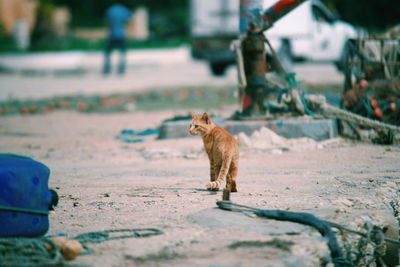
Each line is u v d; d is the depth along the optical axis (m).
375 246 6.02
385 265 6.20
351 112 12.32
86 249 5.43
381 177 8.63
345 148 11.18
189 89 24.38
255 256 5.12
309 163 9.94
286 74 12.16
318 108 12.01
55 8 56.91
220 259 5.07
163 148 11.88
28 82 31.59
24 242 5.30
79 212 6.95
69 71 38.97
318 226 5.86
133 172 9.78
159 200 7.38
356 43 12.66
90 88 27.50
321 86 20.02
